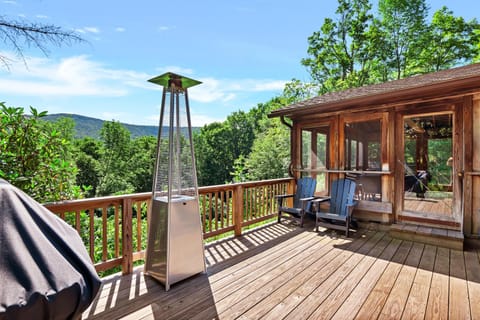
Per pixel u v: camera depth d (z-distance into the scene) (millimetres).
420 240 3750
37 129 2879
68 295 1177
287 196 4957
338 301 2191
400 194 4336
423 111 4086
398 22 14133
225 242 3758
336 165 5012
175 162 2803
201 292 2352
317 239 3902
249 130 26750
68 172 3035
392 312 2025
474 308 2070
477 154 3658
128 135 24422
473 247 3564
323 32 15312
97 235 4844
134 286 2467
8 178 2486
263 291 2365
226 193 3979
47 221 1382
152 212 2686
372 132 4582
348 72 15172
